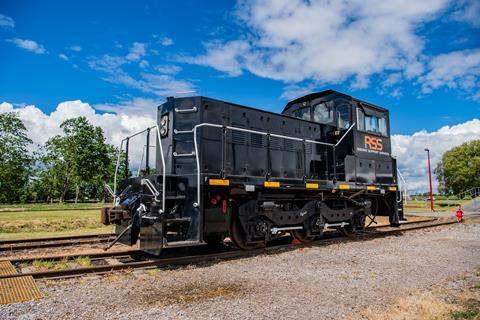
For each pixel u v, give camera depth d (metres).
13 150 42.72
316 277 5.33
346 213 9.62
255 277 5.34
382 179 10.64
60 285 4.91
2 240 9.20
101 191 53.28
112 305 4.04
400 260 6.59
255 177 7.44
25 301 4.17
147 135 7.52
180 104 7.43
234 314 3.72
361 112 10.15
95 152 48.34
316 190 8.70
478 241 9.18
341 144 9.62
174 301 4.18
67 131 47.06
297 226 8.47
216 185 6.79
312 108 10.23
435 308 3.83
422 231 11.63
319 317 3.64
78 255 6.92
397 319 3.52
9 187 42.44
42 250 7.94
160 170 7.68
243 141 7.88
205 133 7.23
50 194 57.31
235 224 7.52
